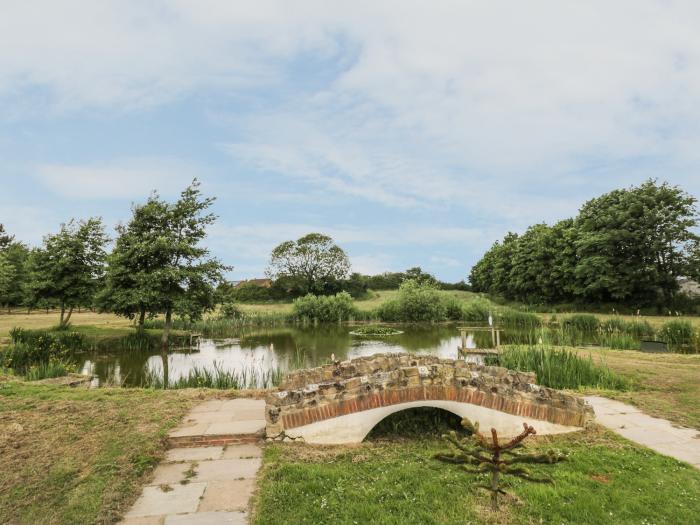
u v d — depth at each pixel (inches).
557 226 2062.0
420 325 1669.5
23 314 1790.1
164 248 1013.8
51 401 353.1
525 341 1012.5
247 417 308.2
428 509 179.8
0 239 2532.0
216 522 172.2
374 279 3595.0
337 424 265.6
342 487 201.2
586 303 1867.6
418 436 278.8
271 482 206.8
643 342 885.8
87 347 941.8
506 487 200.5
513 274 2290.8
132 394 383.6
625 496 190.7
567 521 170.6
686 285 1855.3
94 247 1085.1
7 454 240.7
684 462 231.1
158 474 220.1
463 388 271.0
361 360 374.6
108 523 171.6
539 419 277.4
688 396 383.9
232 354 932.6
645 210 1556.3
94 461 230.2
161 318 1636.3
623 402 364.5
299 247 3006.9
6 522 174.7
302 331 1462.8
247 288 2977.4
